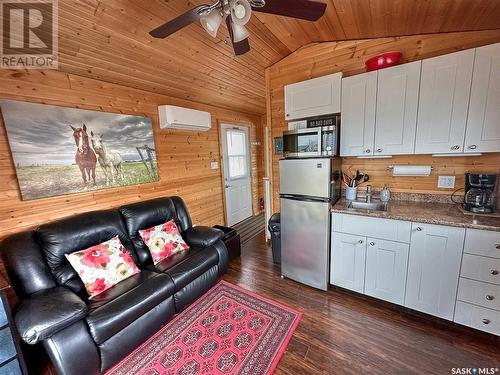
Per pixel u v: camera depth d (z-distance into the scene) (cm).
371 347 165
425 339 169
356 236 206
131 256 216
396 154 202
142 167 279
